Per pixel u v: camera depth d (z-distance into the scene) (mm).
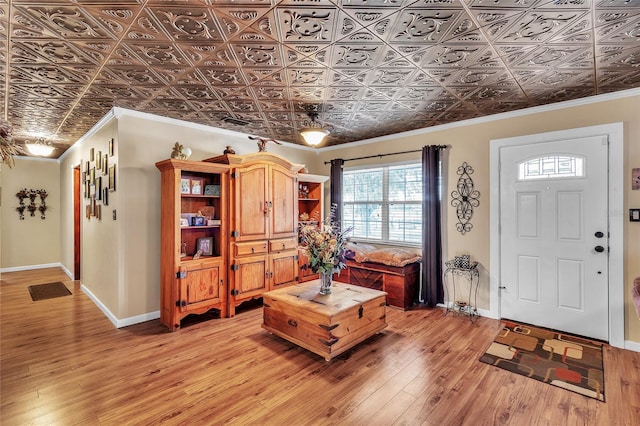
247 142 4734
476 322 3635
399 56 2266
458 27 1893
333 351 2688
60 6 1654
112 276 3684
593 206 3123
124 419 1979
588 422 1938
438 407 2094
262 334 3316
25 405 2117
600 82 2754
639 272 2887
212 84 2768
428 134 4324
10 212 6520
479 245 3879
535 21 1824
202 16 1764
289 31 1929
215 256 3852
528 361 2697
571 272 3258
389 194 4844
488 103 3324
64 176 6551
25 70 2459
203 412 2049
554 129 3334
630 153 2932
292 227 4543
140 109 3500
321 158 5816
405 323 3609
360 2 1644
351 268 4652
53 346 3020
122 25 1852
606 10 1710
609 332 3031
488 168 3795
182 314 3438
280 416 2010
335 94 3039
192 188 3904
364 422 1948
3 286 5336
